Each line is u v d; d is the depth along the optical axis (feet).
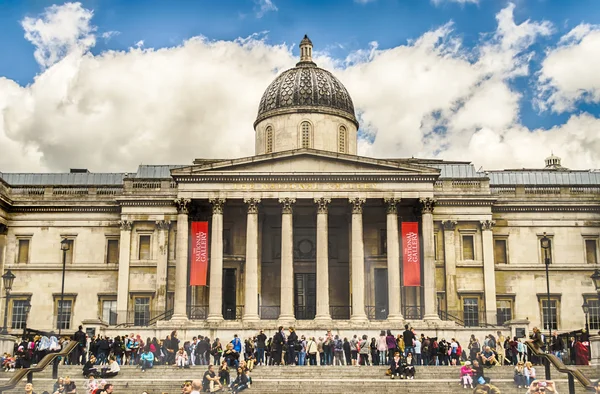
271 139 240.73
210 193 212.84
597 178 275.18
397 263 209.15
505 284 239.91
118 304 233.35
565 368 130.41
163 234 237.86
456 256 235.81
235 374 152.66
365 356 172.35
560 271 240.94
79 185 247.91
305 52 255.09
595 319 238.27
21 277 241.96
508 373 153.48
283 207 211.41
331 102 240.94
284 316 203.72
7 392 137.90
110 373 152.66
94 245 244.01
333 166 213.66
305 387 142.20
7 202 241.76
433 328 201.05
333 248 230.48
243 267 226.17
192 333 200.54
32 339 175.01
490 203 237.25
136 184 241.76
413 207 223.30
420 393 139.85
